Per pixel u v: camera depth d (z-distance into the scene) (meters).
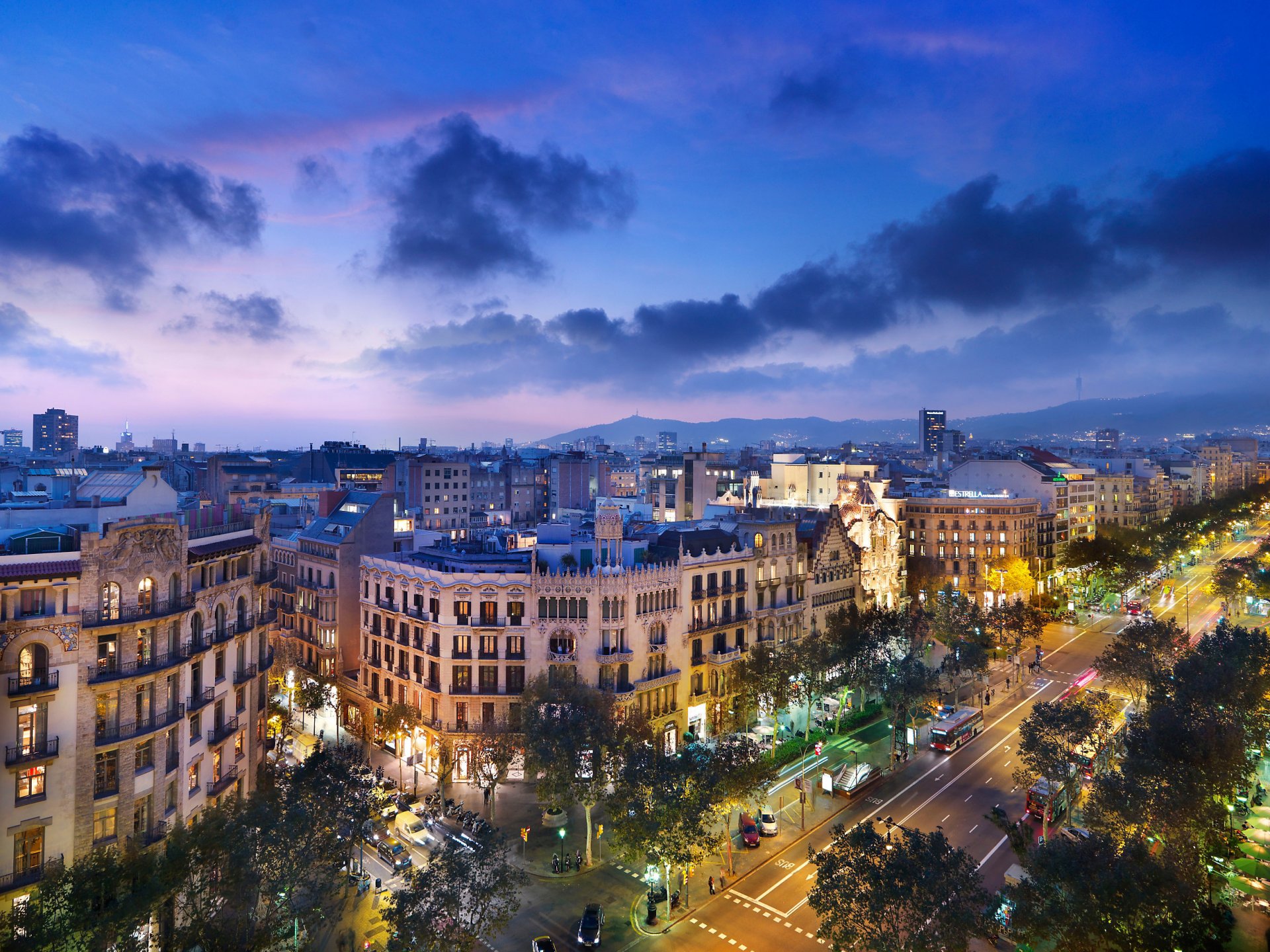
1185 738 64.62
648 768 64.31
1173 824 55.19
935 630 130.62
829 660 103.75
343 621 112.56
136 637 56.47
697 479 186.88
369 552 115.25
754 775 69.56
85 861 44.56
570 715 75.94
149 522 57.62
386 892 63.97
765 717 108.06
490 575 92.06
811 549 124.31
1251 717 77.50
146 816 57.16
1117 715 90.12
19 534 55.41
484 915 52.56
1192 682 78.19
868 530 141.62
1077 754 77.00
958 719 103.00
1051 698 120.88
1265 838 74.06
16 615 50.94
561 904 65.69
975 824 78.25
